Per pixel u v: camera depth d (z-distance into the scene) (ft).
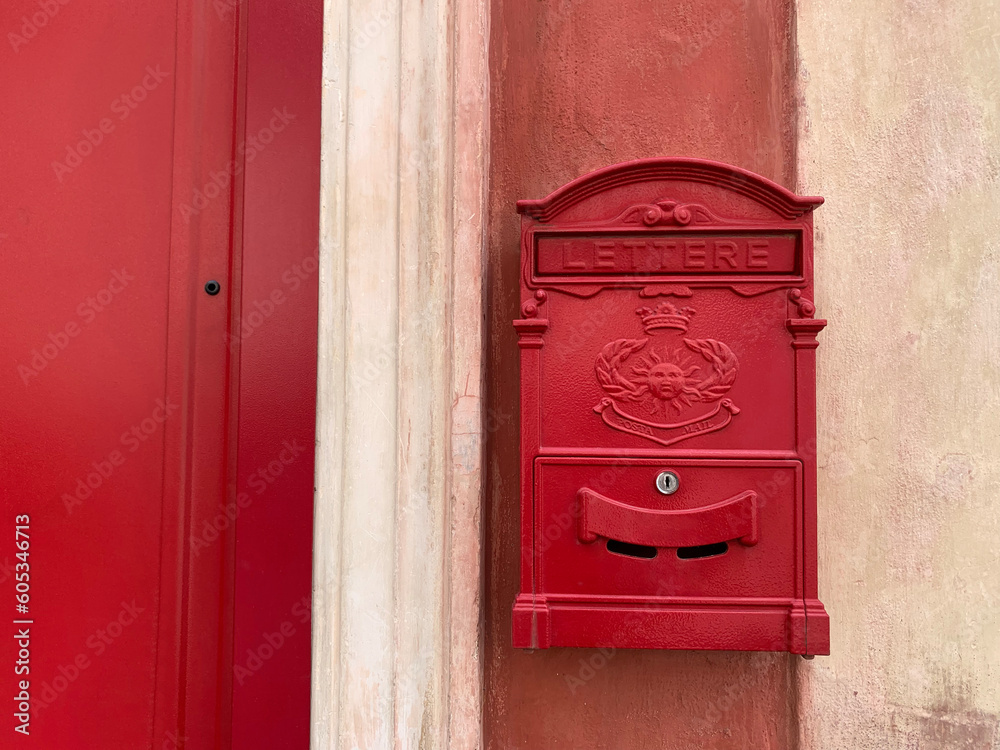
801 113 4.73
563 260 4.19
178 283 5.22
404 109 4.50
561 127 4.86
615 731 4.59
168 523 5.15
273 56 5.26
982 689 4.46
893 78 4.71
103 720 5.06
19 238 5.17
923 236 4.64
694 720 4.55
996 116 4.63
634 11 4.86
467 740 4.40
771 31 4.81
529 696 4.65
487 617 4.71
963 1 4.68
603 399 4.15
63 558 5.09
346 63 4.54
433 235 4.44
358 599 4.38
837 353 4.63
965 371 4.58
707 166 4.10
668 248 4.14
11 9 5.20
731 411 4.10
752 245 4.12
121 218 5.23
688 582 4.07
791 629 3.97
